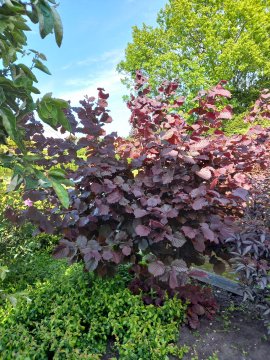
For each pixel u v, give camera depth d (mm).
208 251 2568
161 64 14617
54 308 2123
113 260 2104
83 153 2578
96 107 2420
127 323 2088
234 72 15727
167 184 2410
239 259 2121
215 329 2312
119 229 2416
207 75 15547
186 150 2418
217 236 2225
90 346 1979
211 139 2799
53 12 928
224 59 14406
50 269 2969
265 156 2873
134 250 2398
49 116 896
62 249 2156
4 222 2646
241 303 2656
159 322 2109
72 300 2240
